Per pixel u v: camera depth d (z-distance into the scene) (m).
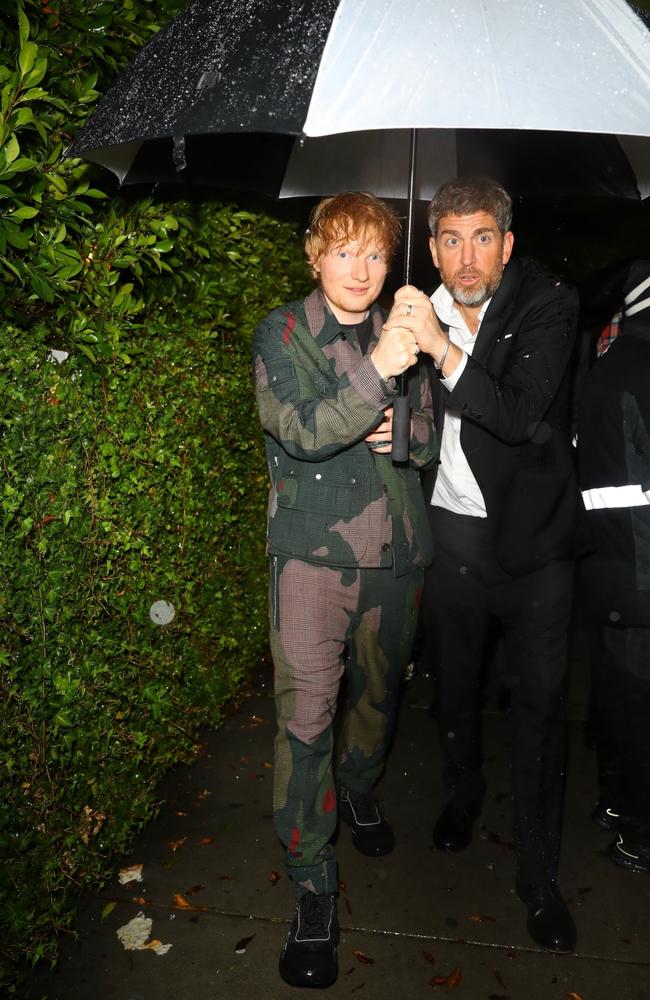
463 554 3.00
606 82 2.13
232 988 2.63
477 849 3.31
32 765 2.57
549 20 2.17
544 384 2.70
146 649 3.30
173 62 2.41
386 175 3.40
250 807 3.53
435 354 2.54
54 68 2.65
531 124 2.05
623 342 2.91
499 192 2.73
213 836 3.34
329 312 2.76
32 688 2.48
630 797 3.13
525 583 2.87
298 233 4.48
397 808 3.56
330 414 2.54
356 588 2.75
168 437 3.34
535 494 2.80
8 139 2.31
